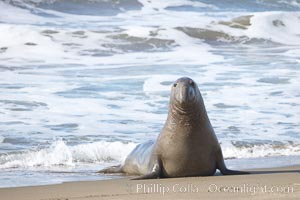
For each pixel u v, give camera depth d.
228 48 98.94
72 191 25.78
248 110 58.03
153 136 48.91
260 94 64.44
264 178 28.38
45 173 35.81
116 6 123.75
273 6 138.88
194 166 30.59
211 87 67.25
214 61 84.44
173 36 100.62
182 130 30.38
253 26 110.44
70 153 42.56
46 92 64.12
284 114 56.78
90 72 75.56
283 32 112.06
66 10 118.88
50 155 42.16
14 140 46.78
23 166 39.16
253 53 93.00
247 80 70.88
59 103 59.84
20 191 26.30
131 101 61.44
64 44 92.31
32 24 108.75
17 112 56.22
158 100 62.19
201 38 103.50
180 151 30.47
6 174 35.38
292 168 33.88
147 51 93.31
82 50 90.69
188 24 107.25
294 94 64.56
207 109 58.19
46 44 91.56
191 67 79.44
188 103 29.67
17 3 117.69
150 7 125.88
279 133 49.97
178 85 30.27
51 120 53.88
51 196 24.41
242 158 41.09
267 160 39.50
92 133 49.59
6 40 92.12
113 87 67.12
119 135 49.03
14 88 65.62
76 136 48.41
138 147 34.78
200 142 30.55
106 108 58.50
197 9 129.50
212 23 108.50
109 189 26.09
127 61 84.31
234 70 77.19
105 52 90.88
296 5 139.25
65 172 36.31
